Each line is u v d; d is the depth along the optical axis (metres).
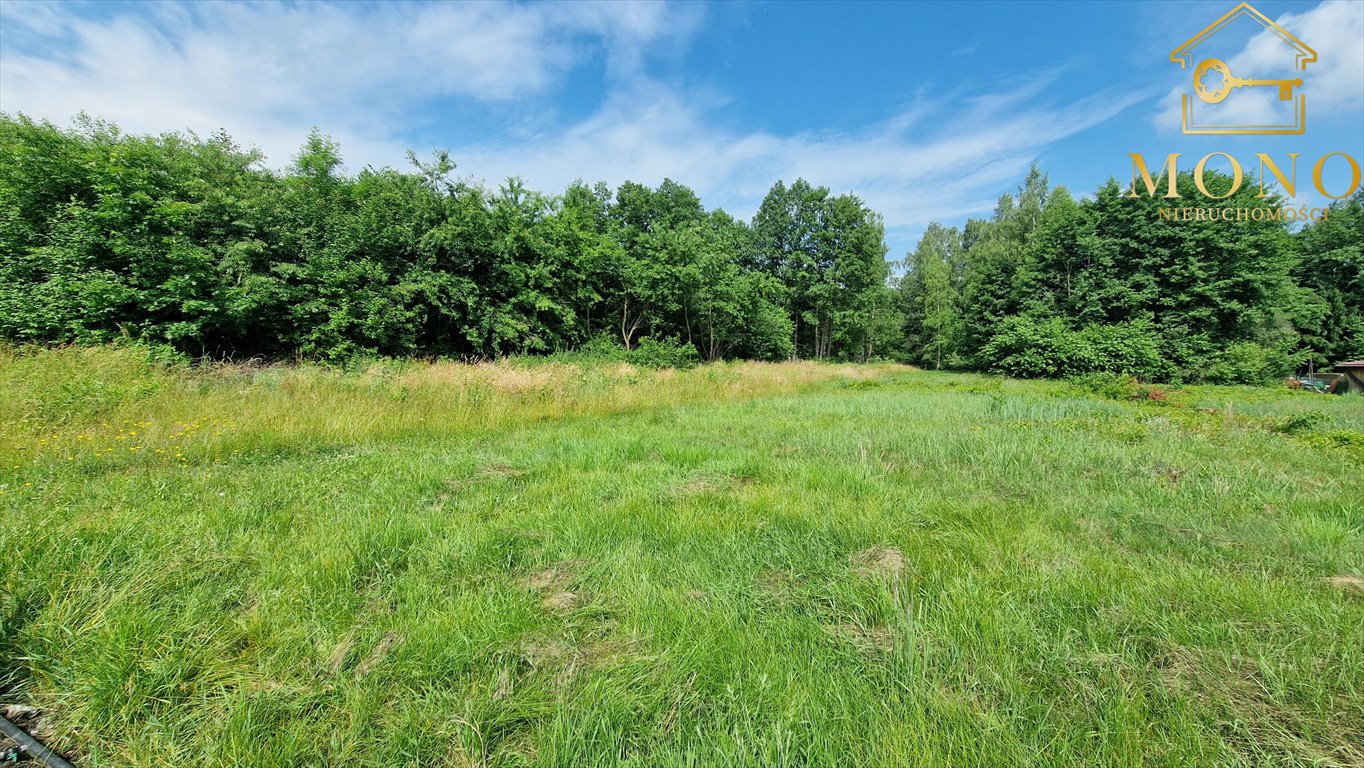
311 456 5.82
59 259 10.55
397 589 2.67
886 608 2.41
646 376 13.72
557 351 20.42
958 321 34.66
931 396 13.56
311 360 13.84
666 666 2.04
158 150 12.58
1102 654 2.07
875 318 41.56
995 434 6.84
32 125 11.37
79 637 2.10
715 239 29.52
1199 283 23.78
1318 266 28.80
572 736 1.68
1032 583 2.66
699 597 2.58
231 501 3.83
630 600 2.54
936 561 2.94
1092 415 8.98
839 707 1.80
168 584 2.54
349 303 14.73
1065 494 4.42
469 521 3.62
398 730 1.72
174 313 12.04
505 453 6.06
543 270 20.33
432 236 17.06
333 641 2.18
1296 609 2.41
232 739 1.64
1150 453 5.75
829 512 3.79
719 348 29.77
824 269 38.12
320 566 2.77
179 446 5.51
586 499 4.14
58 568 2.48
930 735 1.67
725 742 1.65
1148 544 3.33
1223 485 4.53
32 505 3.41
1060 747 1.64
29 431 5.29
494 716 1.78
